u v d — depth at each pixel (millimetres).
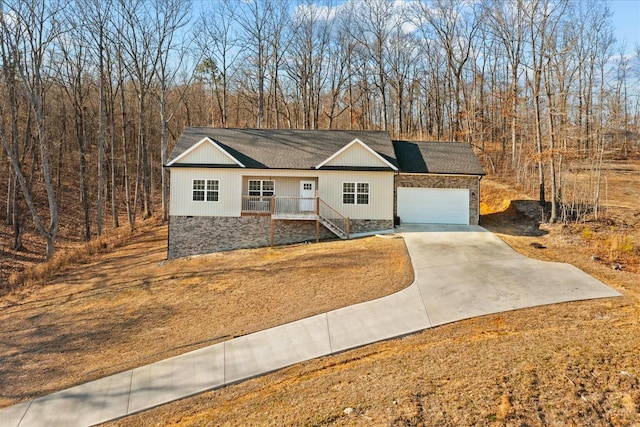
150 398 7820
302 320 10461
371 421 5988
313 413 6434
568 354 7328
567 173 26875
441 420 5832
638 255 14180
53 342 10742
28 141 28719
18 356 10109
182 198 20000
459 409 6027
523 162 31250
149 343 10094
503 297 10859
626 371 6625
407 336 9188
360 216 20438
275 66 36156
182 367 8758
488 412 5887
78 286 15617
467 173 21688
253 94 39469
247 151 21047
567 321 9133
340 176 20438
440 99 43562
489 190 27688
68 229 27641
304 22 37219
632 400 5926
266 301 12008
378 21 38094
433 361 7734
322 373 7965
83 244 24203
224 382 8078
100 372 8953
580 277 12086
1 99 25375
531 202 23328
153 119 42500
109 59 27844
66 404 7887
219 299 12531
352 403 6566
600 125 22703
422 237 18391
